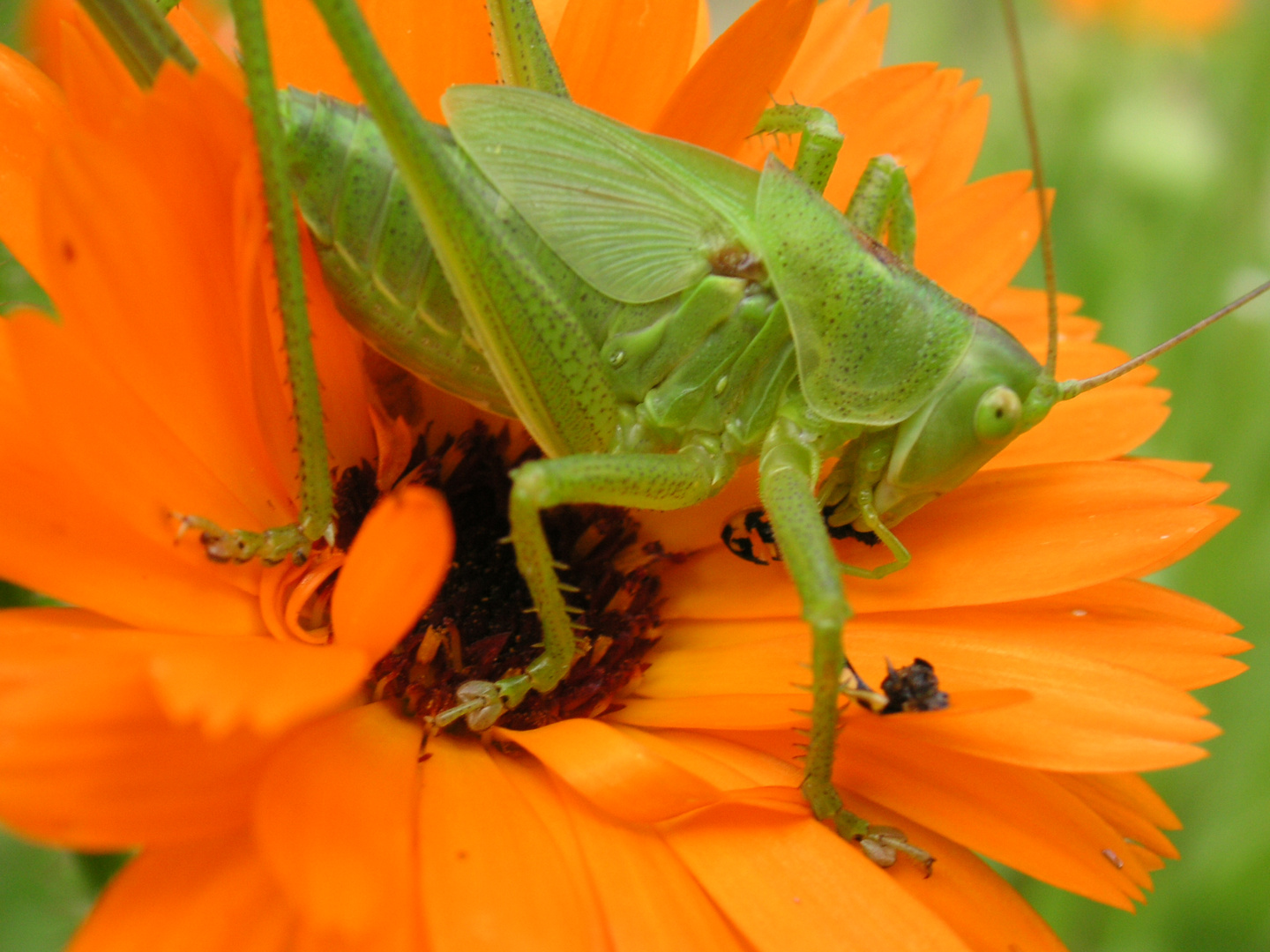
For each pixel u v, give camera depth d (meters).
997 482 0.08
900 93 0.09
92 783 0.06
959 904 0.07
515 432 0.09
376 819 0.07
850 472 0.08
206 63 0.08
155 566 0.07
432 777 0.07
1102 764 0.07
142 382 0.07
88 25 0.07
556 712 0.08
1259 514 0.10
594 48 0.08
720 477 0.08
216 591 0.07
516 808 0.07
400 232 0.08
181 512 0.07
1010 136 0.12
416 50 0.08
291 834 0.06
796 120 0.08
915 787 0.08
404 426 0.08
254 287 0.07
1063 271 0.11
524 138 0.08
